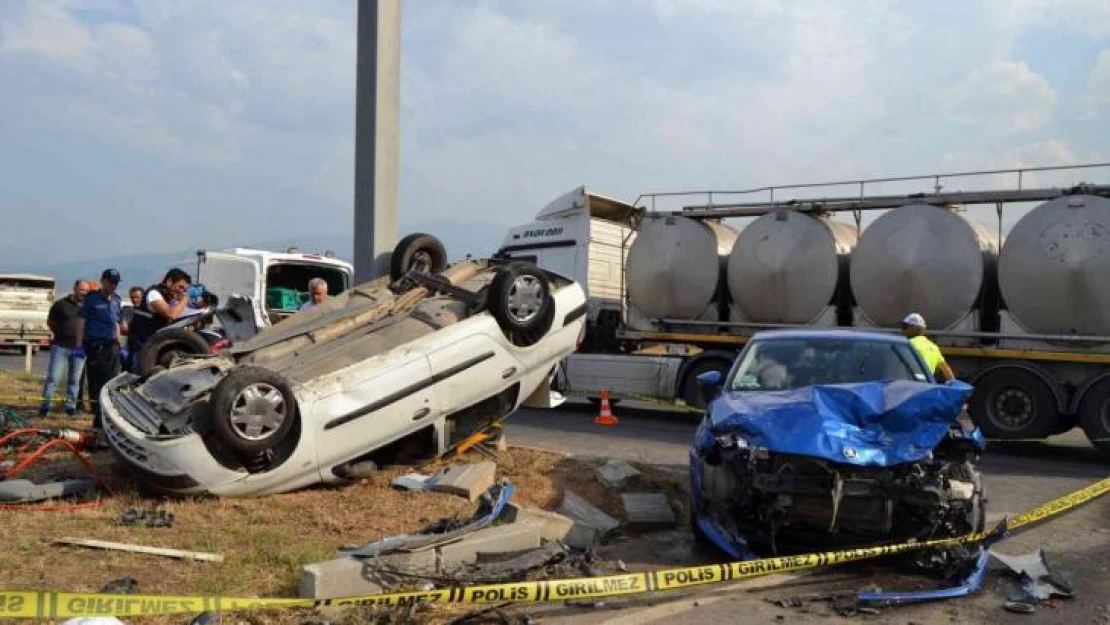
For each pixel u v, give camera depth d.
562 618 4.73
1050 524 7.24
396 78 9.59
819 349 7.24
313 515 6.27
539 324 8.24
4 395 13.73
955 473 5.79
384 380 7.08
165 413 6.66
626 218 17.47
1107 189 11.83
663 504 6.96
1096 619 4.88
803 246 13.89
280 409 6.48
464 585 4.80
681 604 5.01
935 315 12.81
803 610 4.95
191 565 5.05
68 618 4.08
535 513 5.84
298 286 13.43
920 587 5.37
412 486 7.12
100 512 6.18
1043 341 12.02
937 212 12.84
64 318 11.36
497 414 8.35
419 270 9.27
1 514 6.02
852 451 5.44
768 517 5.57
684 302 15.24
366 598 4.24
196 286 11.98
